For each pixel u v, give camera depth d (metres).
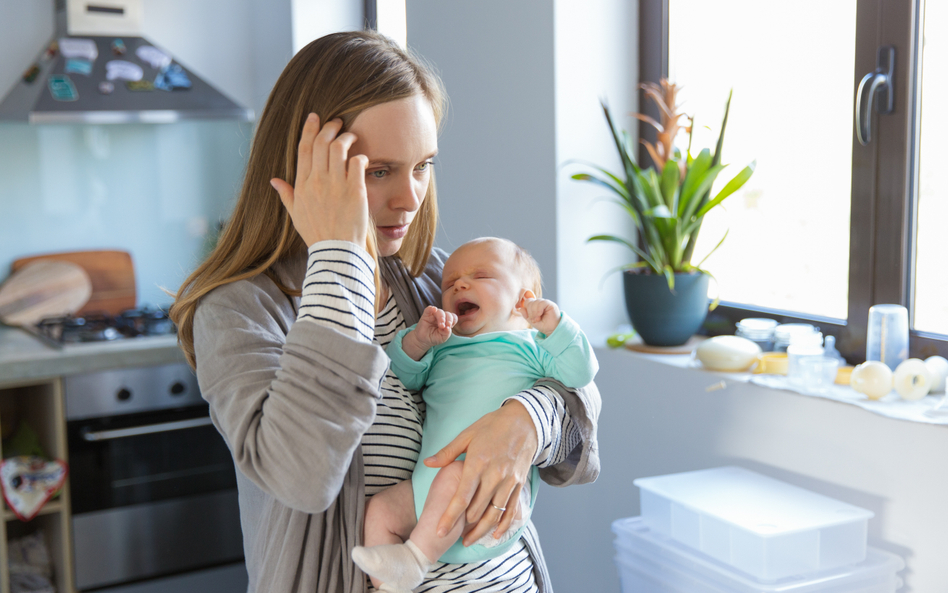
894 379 1.69
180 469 2.79
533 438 1.00
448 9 2.68
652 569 1.72
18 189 3.10
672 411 2.07
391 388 1.08
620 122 2.39
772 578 1.46
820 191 2.04
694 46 2.33
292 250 1.06
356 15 3.31
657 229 2.12
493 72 2.50
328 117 0.95
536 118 2.35
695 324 2.17
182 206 3.40
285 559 0.96
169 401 2.75
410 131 0.97
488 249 1.27
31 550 2.74
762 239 2.21
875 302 1.90
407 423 1.08
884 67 1.83
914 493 1.55
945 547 1.50
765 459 1.84
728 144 2.28
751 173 1.97
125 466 2.70
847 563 1.53
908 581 1.56
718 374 1.96
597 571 2.35
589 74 2.32
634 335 2.31
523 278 1.27
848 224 1.98
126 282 3.23
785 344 2.00
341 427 0.85
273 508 1.01
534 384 1.11
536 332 1.20
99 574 2.68
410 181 0.99
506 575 1.06
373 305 0.91
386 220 1.01
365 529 0.99
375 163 0.96
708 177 2.04
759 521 1.51
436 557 0.97
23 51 3.07
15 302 3.03
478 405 1.09
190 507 2.81
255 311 0.98
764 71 2.15
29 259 3.09
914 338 1.85
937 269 1.81
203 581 2.84
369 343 0.87
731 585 1.50
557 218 2.30
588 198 2.35
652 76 2.37
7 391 2.96
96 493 2.66
